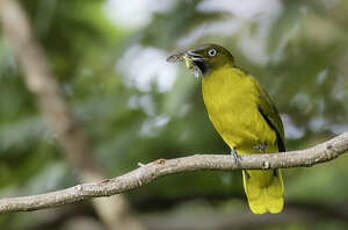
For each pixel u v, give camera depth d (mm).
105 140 14266
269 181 10086
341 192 14008
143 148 13812
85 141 13195
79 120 14477
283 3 12828
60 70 16094
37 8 15195
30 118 14586
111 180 7859
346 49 13906
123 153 13766
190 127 13609
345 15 13859
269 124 10203
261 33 13320
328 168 14227
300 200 14523
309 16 13469
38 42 13945
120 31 16188
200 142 13727
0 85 14953
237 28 13750
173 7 14008
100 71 15562
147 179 7926
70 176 13633
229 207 15797
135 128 13938
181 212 15594
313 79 14039
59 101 13414
